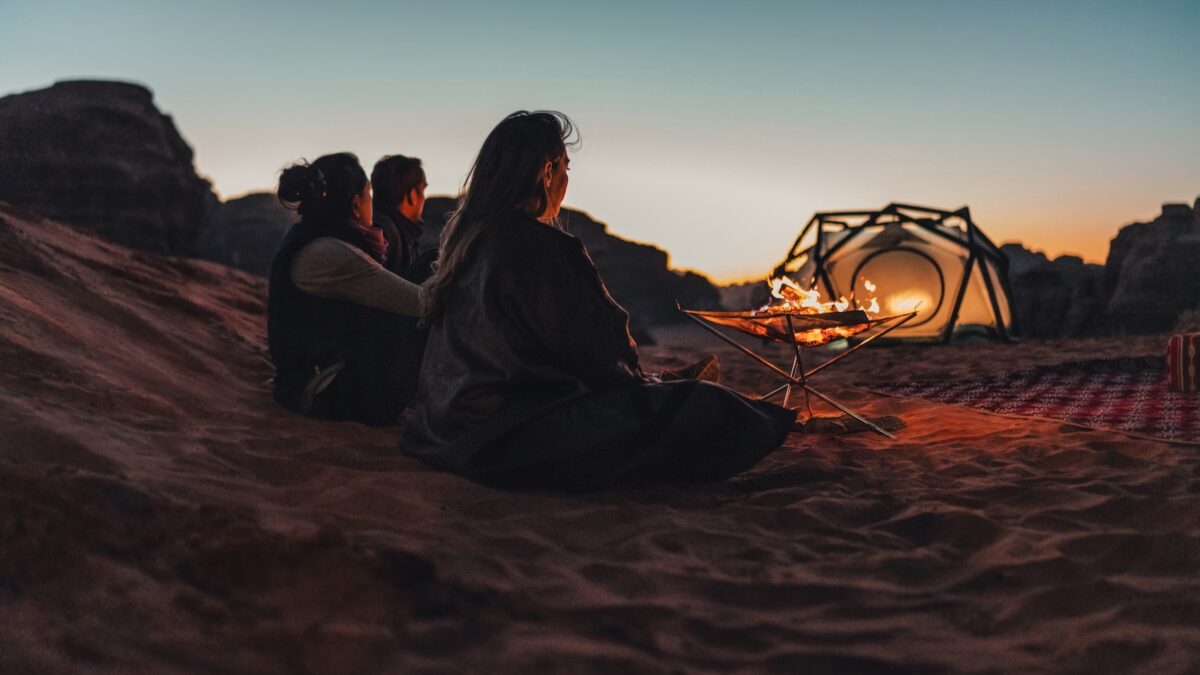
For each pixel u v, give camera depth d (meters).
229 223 43.00
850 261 12.68
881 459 4.34
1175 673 2.10
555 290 3.55
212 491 2.88
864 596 2.58
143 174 25.42
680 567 2.75
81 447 2.90
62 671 1.69
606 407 3.57
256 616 2.06
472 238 3.67
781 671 2.12
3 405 3.04
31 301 4.73
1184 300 40.69
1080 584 2.63
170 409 3.95
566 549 2.86
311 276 4.46
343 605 2.18
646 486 3.62
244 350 6.10
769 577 2.71
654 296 79.44
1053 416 5.38
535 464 3.48
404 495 3.22
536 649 2.06
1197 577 2.75
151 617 1.95
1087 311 43.81
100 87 25.89
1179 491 3.59
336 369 4.46
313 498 3.08
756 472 4.01
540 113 3.77
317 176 4.55
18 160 23.66
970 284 12.45
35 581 2.01
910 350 11.07
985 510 3.44
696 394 3.62
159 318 5.95
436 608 2.24
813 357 10.55
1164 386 6.71
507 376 3.55
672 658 2.13
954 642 2.30
